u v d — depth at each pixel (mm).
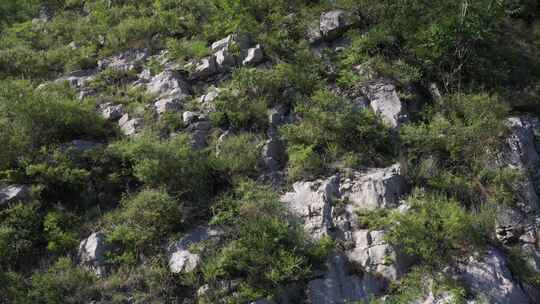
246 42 11758
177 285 7398
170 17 13047
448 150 9133
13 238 7863
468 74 10742
